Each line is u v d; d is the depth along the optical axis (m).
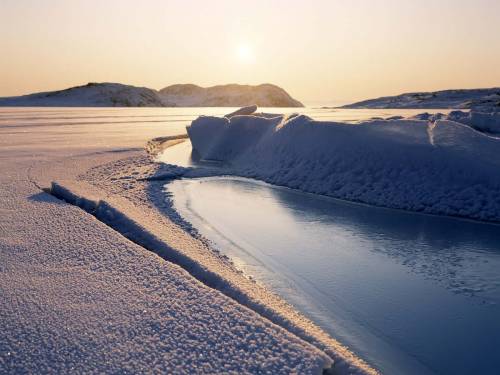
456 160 9.11
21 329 3.41
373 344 3.80
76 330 3.40
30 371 2.88
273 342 3.24
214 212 8.41
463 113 22.12
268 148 13.67
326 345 3.36
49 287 4.20
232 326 3.48
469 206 8.12
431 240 6.81
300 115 13.77
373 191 9.51
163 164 13.65
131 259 4.96
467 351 3.73
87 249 5.30
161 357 3.05
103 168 12.52
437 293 4.92
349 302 4.64
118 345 3.19
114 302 3.89
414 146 9.99
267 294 4.66
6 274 4.52
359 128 11.68
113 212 7.13
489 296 4.86
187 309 3.76
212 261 5.50
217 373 2.87
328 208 8.90
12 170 11.48
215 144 16.33
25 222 6.48
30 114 59.00
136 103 165.50
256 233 7.07
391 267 5.68
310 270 5.52
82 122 38.28
